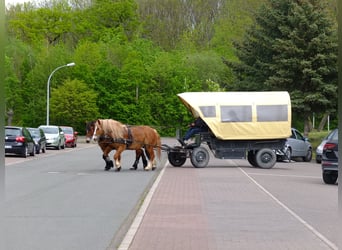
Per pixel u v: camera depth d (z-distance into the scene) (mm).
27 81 75812
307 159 39375
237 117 30938
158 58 83125
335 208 15750
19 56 79062
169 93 80312
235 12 85938
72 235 11562
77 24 97188
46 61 76125
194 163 31219
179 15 97125
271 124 31141
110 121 28250
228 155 31453
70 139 57812
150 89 80562
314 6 47281
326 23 46625
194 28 94938
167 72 80500
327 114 49312
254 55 53062
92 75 78500
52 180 23547
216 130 30797
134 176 25578
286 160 38156
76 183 22312
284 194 19156
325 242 10891
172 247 10328
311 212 14945
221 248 10305
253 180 24234
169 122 79938
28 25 93375
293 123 59844
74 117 70438
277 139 31703
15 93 74250
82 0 100250
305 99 46250
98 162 35125
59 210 15031
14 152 38312
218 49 86625
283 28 48250
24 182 22641
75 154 44750
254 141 31578
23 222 13133
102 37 94938
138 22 99688
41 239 11180
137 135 28703
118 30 97312
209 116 30797
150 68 81125
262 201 17141
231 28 85750
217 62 81500
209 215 14172
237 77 54688
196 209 15188
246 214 14430
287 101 31297
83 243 10781
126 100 79312
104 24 99188
